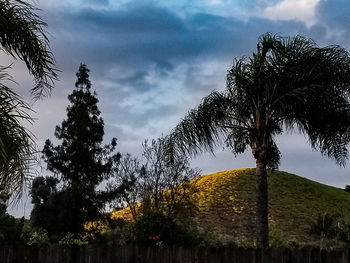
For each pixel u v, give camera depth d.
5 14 7.60
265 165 16.89
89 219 25.14
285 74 16.23
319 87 16.06
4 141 7.67
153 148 26.47
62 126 28.33
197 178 27.69
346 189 48.97
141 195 26.11
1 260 8.53
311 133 17.20
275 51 16.56
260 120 16.88
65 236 23.53
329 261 9.45
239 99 17.20
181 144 17.28
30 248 8.62
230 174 42.62
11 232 18.41
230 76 16.86
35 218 24.70
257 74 16.44
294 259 9.37
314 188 41.22
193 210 27.83
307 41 16.67
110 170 27.20
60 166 26.97
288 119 17.23
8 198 8.11
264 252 9.34
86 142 27.64
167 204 25.78
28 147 7.88
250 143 17.45
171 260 9.20
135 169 26.59
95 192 25.52
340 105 16.38
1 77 7.62
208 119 17.22
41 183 25.28
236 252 9.29
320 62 16.23
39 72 8.06
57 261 8.69
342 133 16.77
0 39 7.79
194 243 18.27
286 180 42.38
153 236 17.66
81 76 29.22
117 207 26.64
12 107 7.64
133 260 9.09
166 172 25.95
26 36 7.77
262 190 16.78
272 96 16.59
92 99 28.80
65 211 24.34
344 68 16.22
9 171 7.93
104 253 8.95
